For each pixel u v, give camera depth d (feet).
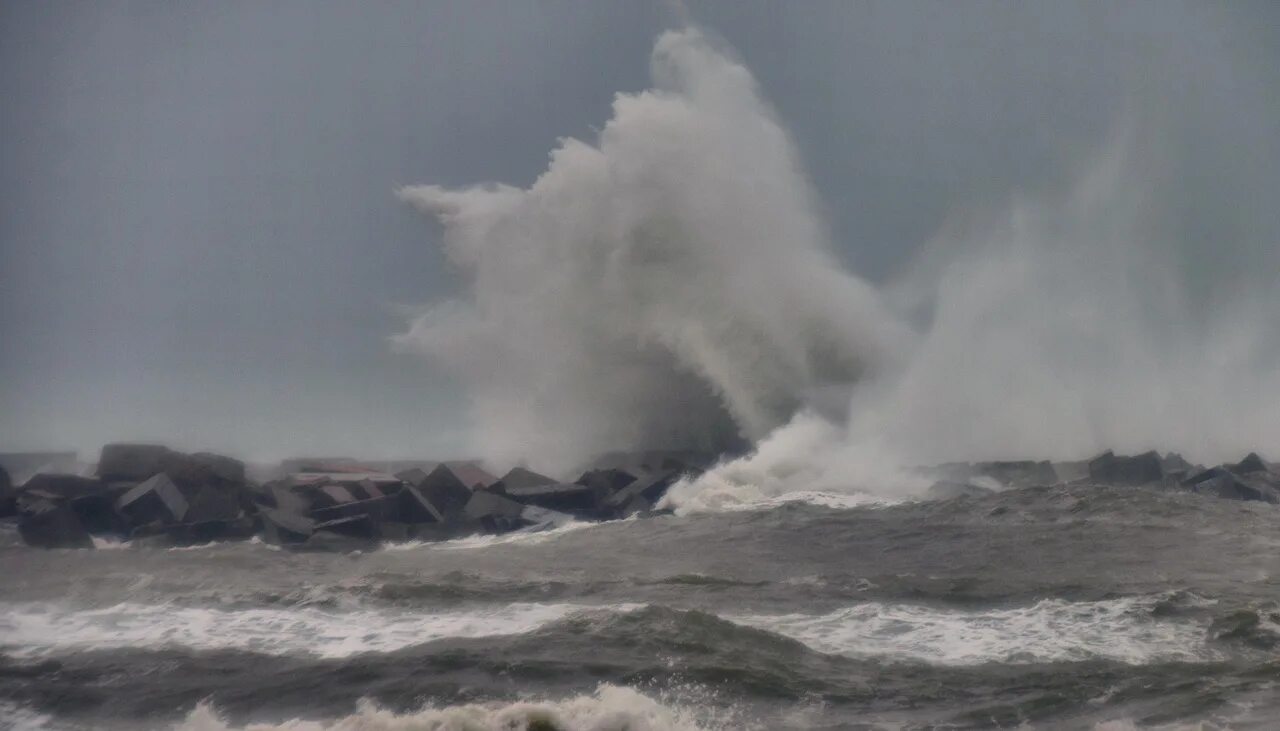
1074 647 180.55
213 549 315.17
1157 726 140.77
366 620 208.44
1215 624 187.32
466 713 147.23
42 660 185.78
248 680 171.12
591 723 144.97
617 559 281.13
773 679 163.94
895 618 204.03
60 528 322.14
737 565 266.36
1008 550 269.85
